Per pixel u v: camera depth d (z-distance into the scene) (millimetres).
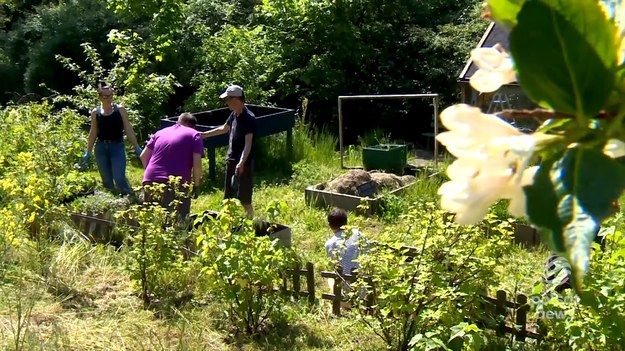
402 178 10203
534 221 714
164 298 6207
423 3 15914
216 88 14227
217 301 6094
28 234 7152
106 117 9320
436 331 4570
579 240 697
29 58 19250
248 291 5527
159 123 14141
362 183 9695
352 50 15000
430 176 10281
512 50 718
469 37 14891
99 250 7137
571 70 717
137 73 14172
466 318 4949
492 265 4910
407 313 4992
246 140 8102
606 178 713
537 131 747
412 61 15375
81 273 6695
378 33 15359
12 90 19750
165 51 14625
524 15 708
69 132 10570
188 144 7723
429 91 15008
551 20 703
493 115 753
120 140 9469
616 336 3998
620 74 718
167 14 14641
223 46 14562
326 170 11352
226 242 5551
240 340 5570
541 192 722
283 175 11508
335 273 5891
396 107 15180
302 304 6098
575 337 4113
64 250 6883
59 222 7391
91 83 13984
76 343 5391
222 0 17625
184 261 6512
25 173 8195
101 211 7980
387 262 5074
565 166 729
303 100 14789
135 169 12023
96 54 14352
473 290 4855
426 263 4961
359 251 5715
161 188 7059
